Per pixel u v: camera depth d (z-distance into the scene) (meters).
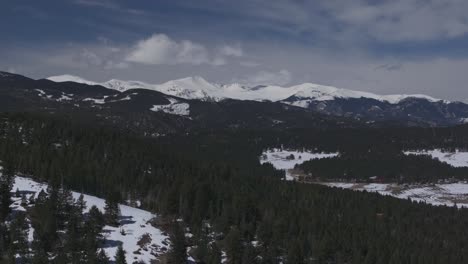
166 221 135.88
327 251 124.75
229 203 146.12
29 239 108.00
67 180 145.38
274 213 144.50
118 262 101.88
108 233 121.62
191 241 125.19
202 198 143.12
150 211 146.12
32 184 140.38
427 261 128.50
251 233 132.38
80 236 111.31
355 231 142.25
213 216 141.00
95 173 153.00
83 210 128.88
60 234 111.81
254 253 119.06
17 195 129.50
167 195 143.12
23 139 181.50
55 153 162.38
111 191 134.38
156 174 168.88
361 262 124.00
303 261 123.12
